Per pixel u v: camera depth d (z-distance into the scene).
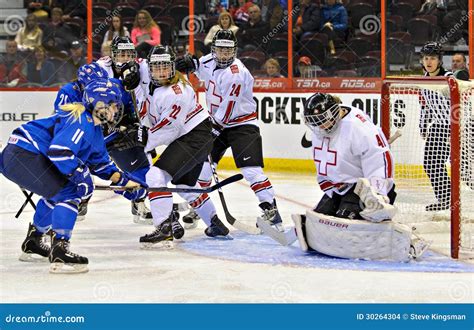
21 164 10.85
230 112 14.09
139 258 12.16
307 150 23.41
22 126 11.06
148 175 12.83
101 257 12.23
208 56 14.47
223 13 24.09
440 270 11.32
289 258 12.09
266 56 24.23
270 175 22.73
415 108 16.86
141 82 13.66
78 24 25.16
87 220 15.61
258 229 13.72
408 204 15.62
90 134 10.80
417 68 23.36
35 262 11.86
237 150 14.30
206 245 13.20
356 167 11.92
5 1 25.48
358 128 11.66
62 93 13.80
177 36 24.81
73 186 11.03
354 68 23.70
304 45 23.94
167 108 12.66
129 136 14.47
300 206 17.34
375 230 11.78
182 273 11.15
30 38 25.31
